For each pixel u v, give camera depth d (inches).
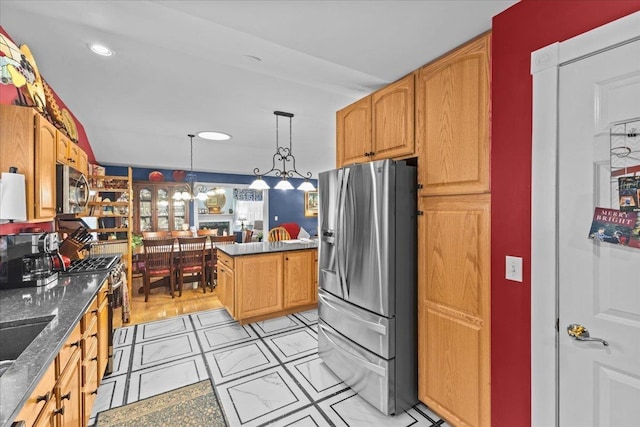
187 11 55.7
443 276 66.8
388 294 70.7
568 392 45.8
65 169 84.9
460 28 59.7
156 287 188.4
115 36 73.4
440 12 54.7
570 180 45.2
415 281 75.4
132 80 101.0
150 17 57.9
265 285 134.2
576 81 44.4
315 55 71.2
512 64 52.7
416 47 66.7
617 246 41.0
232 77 99.7
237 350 107.2
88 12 57.2
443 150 65.7
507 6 52.9
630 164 39.6
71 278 83.6
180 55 83.8
